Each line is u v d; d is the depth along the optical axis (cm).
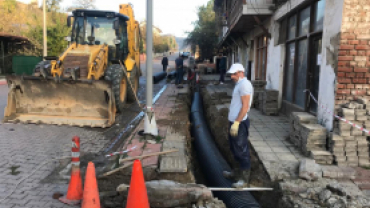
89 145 579
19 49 2459
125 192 363
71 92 703
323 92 535
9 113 712
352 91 486
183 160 449
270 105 803
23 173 442
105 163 492
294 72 757
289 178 423
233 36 1762
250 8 939
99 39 906
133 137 568
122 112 873
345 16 475
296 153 507
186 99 1098
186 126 686
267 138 588
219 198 434
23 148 545
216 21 2798
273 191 416
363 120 458
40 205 352
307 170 417
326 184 406
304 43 705
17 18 3008
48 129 666
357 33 477
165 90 1288
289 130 633
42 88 705
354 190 389
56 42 2456
